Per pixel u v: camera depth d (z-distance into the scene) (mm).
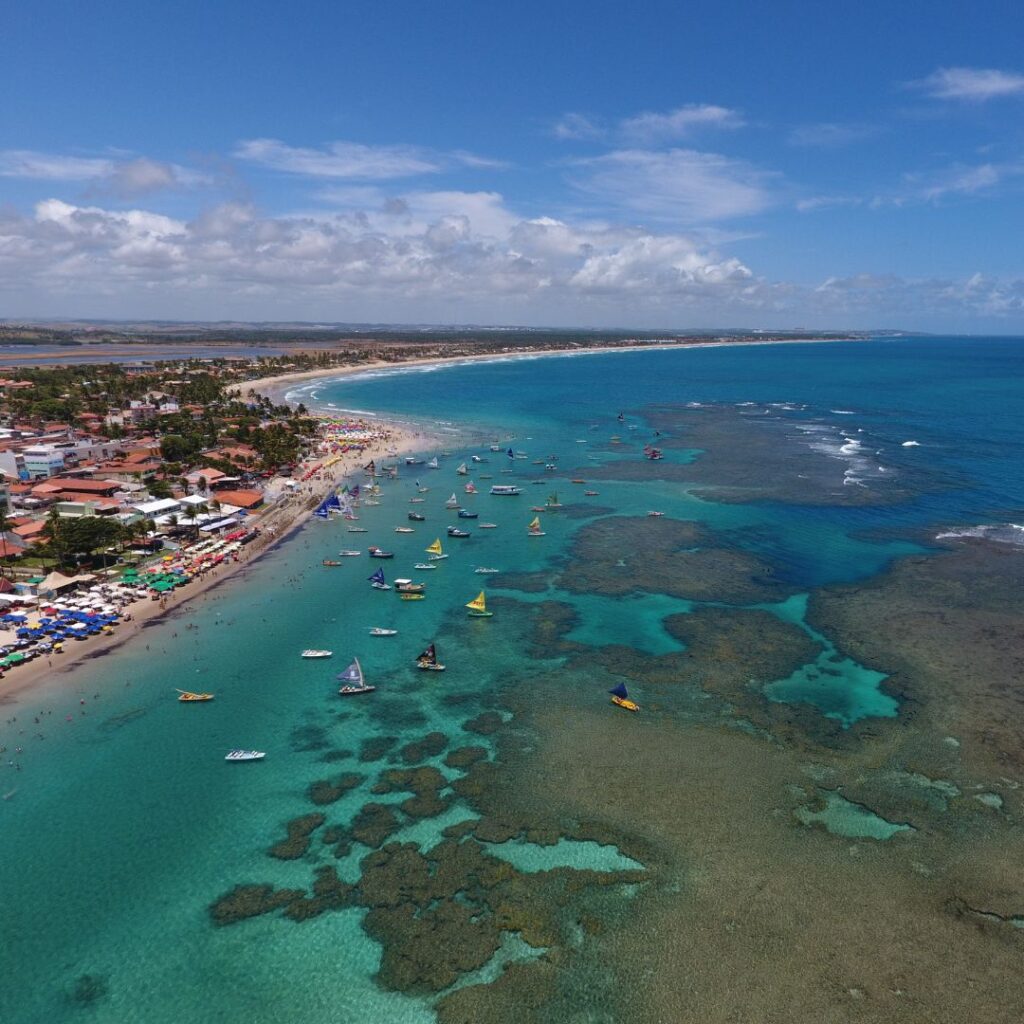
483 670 83625
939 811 59844
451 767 66125
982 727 71062
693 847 56094
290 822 59219
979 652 85688
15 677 81062
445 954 47094
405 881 53031
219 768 66000
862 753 67438
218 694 78375
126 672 82688
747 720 72938
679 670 82812
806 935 48375
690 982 45094
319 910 50562
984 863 54438
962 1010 43375
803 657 85312
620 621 95875
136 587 104250
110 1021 43125
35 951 47594
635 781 63781
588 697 77562
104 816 59750
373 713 75062
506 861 54781
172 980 45625
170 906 51031
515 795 62188
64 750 68188
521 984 45094
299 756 67875
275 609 100438
